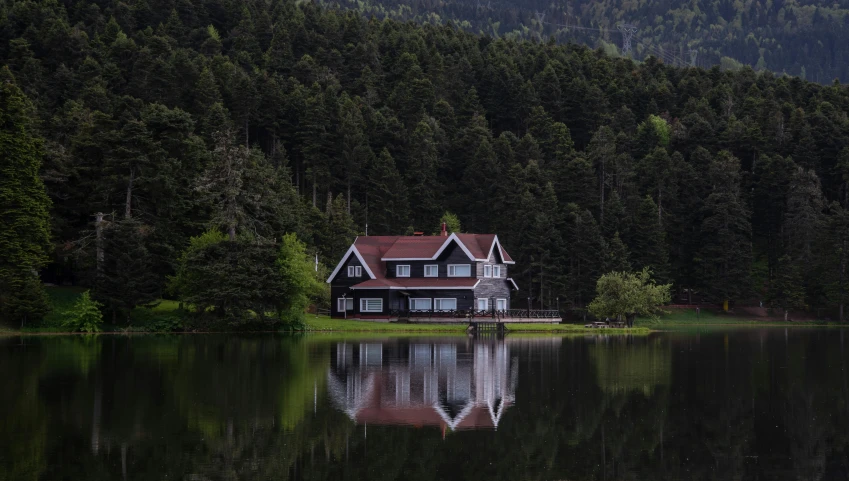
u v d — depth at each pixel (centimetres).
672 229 14788
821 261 13688
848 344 8206
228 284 8419
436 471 2988
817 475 2973
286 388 4575
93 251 8644
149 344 7069
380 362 5812
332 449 3259
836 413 4022
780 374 5403
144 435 3444
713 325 12688
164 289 9025
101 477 2875
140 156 8912
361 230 14450
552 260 12656
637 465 3078
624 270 12706
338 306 10275
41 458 3095
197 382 4775
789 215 14550
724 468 3050
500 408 4062
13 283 7825
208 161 10438
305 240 11450
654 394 4500
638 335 9694
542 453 3234
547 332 9569
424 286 10125
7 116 7994
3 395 4303
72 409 3944
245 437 3431
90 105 14225
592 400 4297
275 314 8838
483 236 10556
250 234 8775
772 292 13738
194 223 9475
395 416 3853
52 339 7481
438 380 4934
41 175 8962
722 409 4097
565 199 14862
